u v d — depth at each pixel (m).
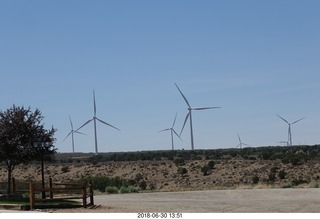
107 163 99.69
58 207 29.25
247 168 85.00
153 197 44.06
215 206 33.50
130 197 44.12
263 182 70.81
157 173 87.19
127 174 88.25
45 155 36.12
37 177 82.62
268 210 30.19
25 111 35.97
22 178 80.31
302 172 77.25
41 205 28.81
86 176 84.69
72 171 91.50
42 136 35.78
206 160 96.94
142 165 94.75
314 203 35.06
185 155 110.25
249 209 31.03
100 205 32.06
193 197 43.62
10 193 36.72
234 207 32.62
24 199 33.78
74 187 32.44
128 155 117.19
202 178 80.69
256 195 43.84
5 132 34.91
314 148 110.69
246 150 119.88
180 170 85.56
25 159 35.59
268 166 84.81
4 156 34.94
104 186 63.09
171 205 34.81
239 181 74.69
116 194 49.38
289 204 34.50
